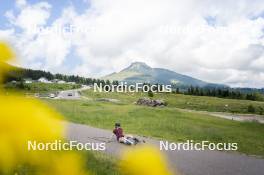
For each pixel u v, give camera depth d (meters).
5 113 1.07
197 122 32.53
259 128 33.84
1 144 1.07
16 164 1.09
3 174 1.07
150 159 1.22
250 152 19.75
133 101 51.19
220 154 17.59
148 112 31.78
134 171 1.22
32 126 1.11
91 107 27.97
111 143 14.12
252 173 14.77
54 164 1.18
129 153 1.25
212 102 119.88
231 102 126.38
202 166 14.05
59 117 1.15
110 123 23.77
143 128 24.70
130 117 28.19
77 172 1.24
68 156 1.23
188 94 138.00
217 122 35.03
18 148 1.09
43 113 1.13
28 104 1.11
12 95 1.09
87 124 20.59
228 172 14.05
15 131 1.08
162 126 25.92
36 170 1.12
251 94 154.25
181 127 26.30
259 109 107.38
